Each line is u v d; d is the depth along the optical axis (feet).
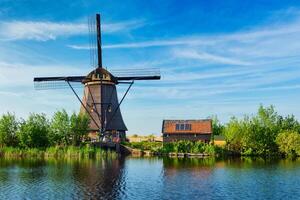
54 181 150.82
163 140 353.10
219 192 131.85
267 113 369.30
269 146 320.29
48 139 289.12
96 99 310.86
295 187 141.79
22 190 132.57
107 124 310.65
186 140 343.46
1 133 283.59
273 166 211.82
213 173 178.91
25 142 279.90
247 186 143.95
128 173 176.45
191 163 228.84
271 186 143.43
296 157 299.99
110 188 137.59
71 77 313.12
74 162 223.30
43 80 309.42
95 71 312.29
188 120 361.71
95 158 255.50
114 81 313.12
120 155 287.89
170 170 189.88
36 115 291.17
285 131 329.93
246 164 224.94
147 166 207.41
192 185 145.59
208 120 358.43
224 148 314.35
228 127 331.36
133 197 123.44
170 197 123.65
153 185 144.46
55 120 293.02
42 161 227.81
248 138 316.40
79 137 297.74
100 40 314.55
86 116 298.97
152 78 310.86
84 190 133.49
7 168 190.39
